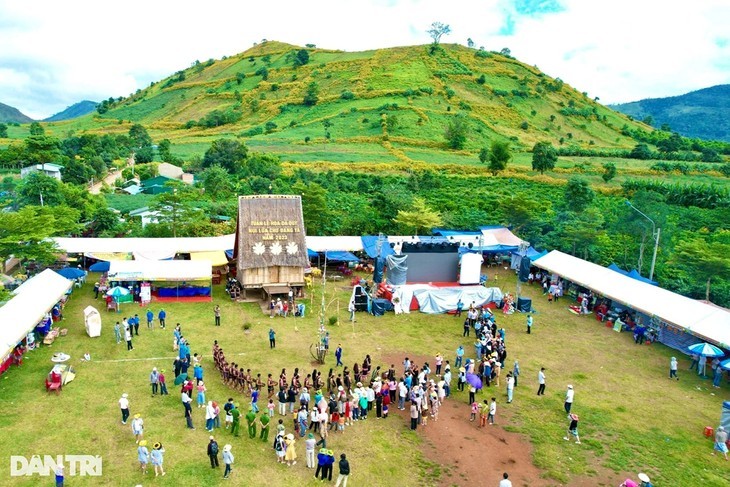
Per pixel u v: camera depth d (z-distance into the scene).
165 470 20.72
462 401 28.38
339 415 24.80
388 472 21.77
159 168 100.38
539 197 87.75
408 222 61.56
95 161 103.12
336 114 158.38
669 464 23.12
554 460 23.14
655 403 28.81
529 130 157.38
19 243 38.81
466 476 21.83
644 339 38.00
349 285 48.34
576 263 47.53
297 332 36.44
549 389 30.02
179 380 26.59
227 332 35.69
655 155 135.75
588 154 135.38
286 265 42.12
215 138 152.88
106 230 60.47
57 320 35.91
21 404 24.97
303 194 62.94
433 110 157.12
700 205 84.12
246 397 27.11
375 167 110.06
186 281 44.06
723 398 29.77
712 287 47.19
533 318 41.88
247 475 20.81
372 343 35.19
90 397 26.08
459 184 98.56
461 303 42.28
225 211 71.19
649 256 55.62
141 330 35.09
